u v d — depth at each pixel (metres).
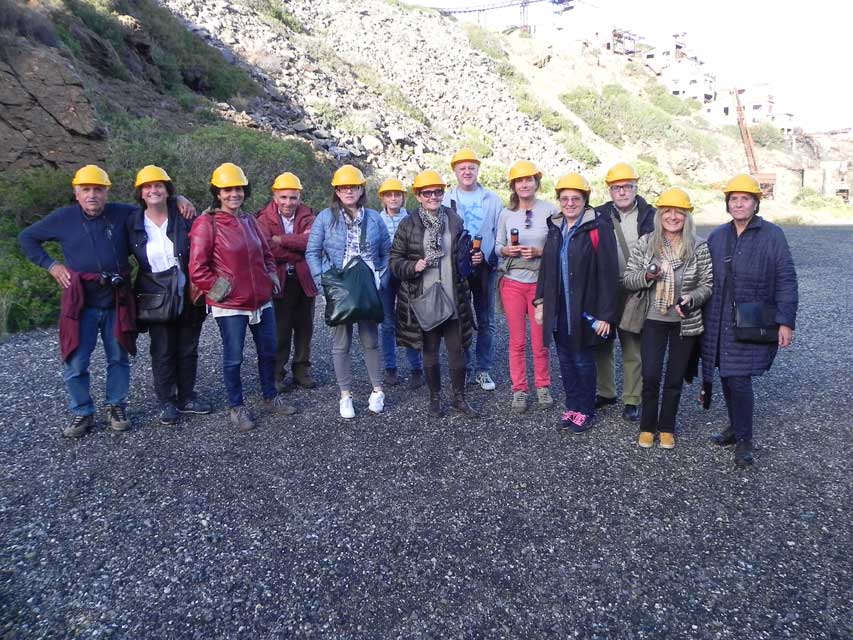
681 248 3.63
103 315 4.05
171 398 4.36
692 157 42.31
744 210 3.48
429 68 37.62
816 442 3.96
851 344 6.44
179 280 4.14
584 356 4.04
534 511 3.14
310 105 21.95
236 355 4.15
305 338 5.11
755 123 54.31
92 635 2.29
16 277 7.25
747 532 2.93
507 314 4.53
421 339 4.41
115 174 9.99
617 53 65.62
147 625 2.34
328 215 4.50
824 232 21.22
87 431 4.16
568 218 4.07
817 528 2.95
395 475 3.54
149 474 3.57
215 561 2.74
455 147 26.77
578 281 3.95
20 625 2.34
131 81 15.85
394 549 2.82
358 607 2.43
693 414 4.52
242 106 18.86
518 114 36.88
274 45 25.66
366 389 5.15
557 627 2.32
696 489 3.36
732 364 3.55
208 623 2.35
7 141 10.05
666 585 2.56
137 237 4.08
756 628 2.30
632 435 4.12
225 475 3.55
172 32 19.77
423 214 4.32
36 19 12.45
